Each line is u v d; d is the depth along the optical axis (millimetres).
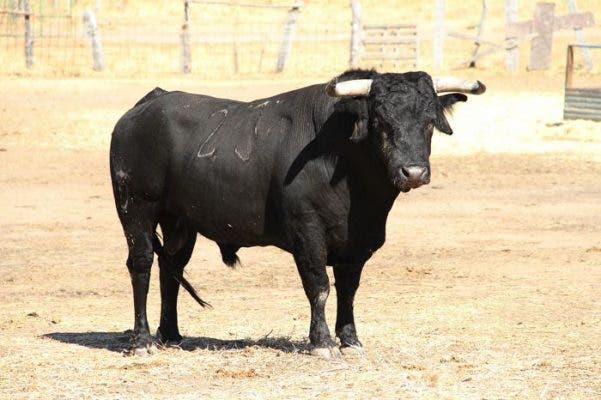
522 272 35562
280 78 94938
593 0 123062
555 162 60219
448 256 38500
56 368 23281
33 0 120250
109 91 87062
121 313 30047
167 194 24969
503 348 24984
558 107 77250
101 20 120000
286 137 23281
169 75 97812
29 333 27328
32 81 92938
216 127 24234
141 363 23625
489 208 48219
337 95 21609
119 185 25391
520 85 90250
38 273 36031
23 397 20906
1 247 40281
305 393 20891
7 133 68812
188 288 25328
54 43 112125
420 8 124250
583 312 29281
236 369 22906
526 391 21047
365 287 33375
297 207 22953
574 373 22484
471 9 122625
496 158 61562
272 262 37969
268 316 29266
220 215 24109
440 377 22109
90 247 40469
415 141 21094
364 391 21031
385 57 102688
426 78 21672
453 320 28266
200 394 20922
